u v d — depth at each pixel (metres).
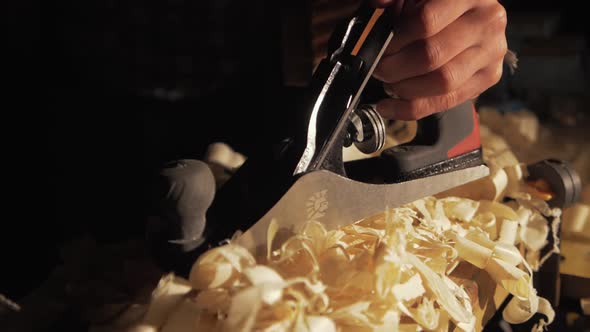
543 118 1.69
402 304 0.66
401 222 0.77
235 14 2.13
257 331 0.58
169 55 2.12
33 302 0.71
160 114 2.02
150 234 0.69
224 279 0.63
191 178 0.65
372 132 0.85
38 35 2.13
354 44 0.79
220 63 2.15
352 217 0.78
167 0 2.06
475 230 0.86
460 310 0.69
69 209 1.52
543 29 1.77
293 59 1.50
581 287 1.04
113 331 0.64
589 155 1.46
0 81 2.09
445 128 0.90
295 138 0.76
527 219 0.99
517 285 0.78
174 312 0.63
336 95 0.77
